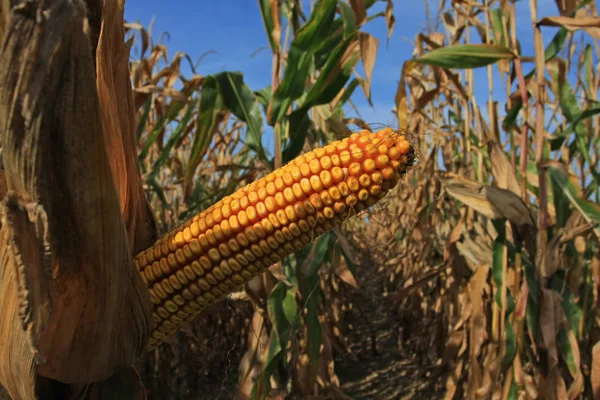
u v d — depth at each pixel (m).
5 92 1.34
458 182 4.42
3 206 1.35
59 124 1.39
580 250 4.87
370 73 4.31
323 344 5.00
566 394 4.02
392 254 11.43
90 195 1.48
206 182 8.61
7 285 1.59
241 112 4.49
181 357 6.31
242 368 3.90
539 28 4.18
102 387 2.02
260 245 1.85
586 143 6.26
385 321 10.28
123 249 1.65
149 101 5.16
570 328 4.10
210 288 1.99
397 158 1.70
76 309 1.63
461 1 5.64
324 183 1.73
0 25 1.33
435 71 5.87
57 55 1.35
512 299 4.49
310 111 6.79
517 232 4.37
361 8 4.59
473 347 4.77
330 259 4.46
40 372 1.69
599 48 6.50
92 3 1.87
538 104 4.16
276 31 4.54
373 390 6.71
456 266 5.56
